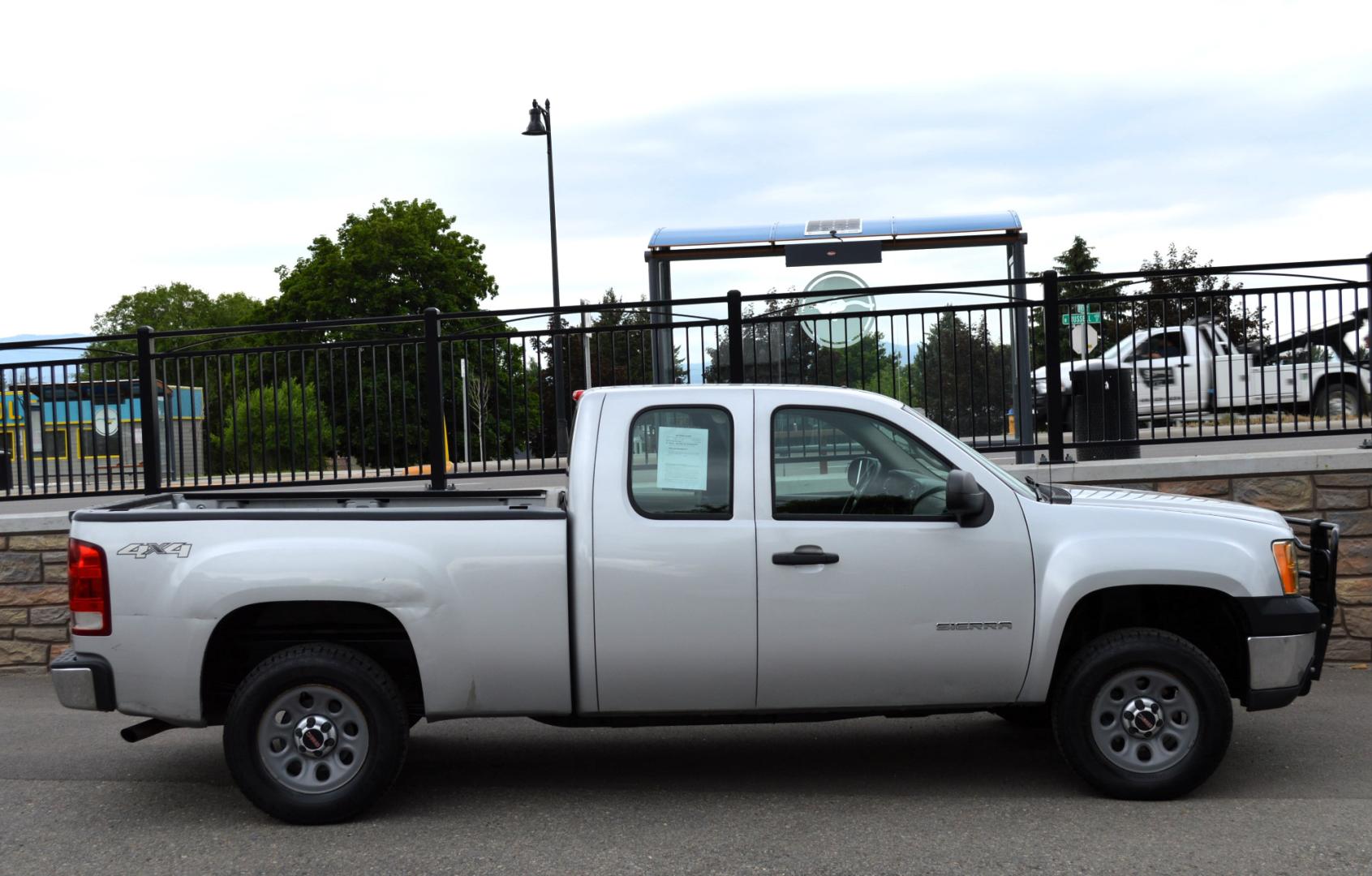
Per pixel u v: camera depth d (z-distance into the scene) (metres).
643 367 8.96
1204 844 4.62
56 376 9.19
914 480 5.30
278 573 5.10
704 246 15.80
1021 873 4.35
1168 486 8.16
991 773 5.77
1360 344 8.38
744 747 6.43
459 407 9.09
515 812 5.30
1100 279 8.61
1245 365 8.49
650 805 5.38
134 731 5.36
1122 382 8.59
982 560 5.19
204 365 9.20
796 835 4.87
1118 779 5.15
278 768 5.14
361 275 44.62
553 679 5.18
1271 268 8.48
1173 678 5.13
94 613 5.14
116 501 9.17
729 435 5.34
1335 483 7.98
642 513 5.23
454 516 5.20
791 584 5.16
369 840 4.95
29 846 4.96
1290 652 5.22
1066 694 5.20
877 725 6.88
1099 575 5.17
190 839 5.02
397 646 5.35
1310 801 5.13
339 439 9.15
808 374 8.84
